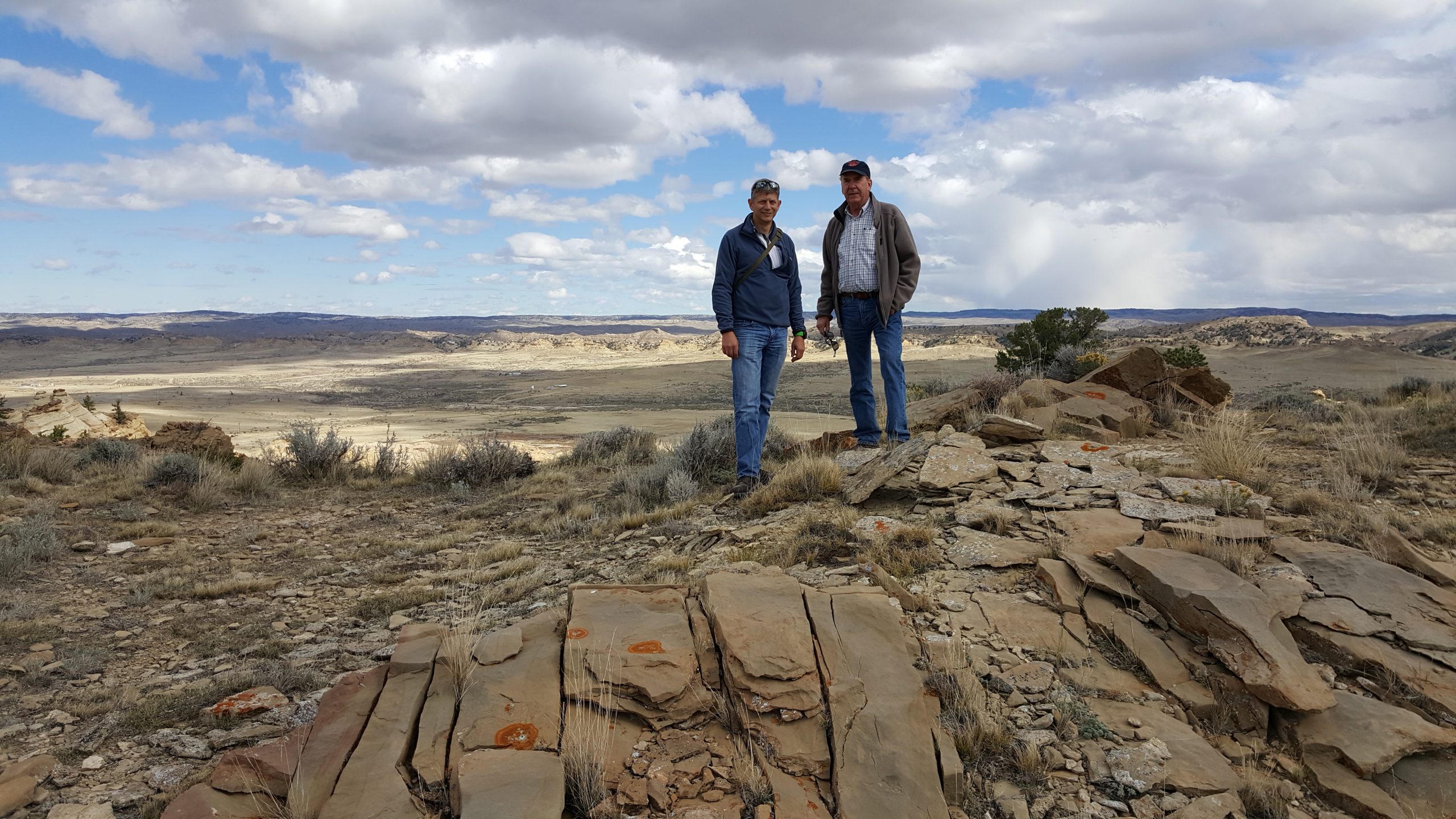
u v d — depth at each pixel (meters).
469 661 3.14
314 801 2.50
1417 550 3.87
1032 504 4.85
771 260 6.57
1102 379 8.62
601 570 5.31
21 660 4.34
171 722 3.38
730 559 4.71
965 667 3.12
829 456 7.05
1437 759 2.65
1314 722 2.78
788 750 2.68
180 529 8.41
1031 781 2.61
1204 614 3.15
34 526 7.50
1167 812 2.46
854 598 3.46
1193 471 5.46
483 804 2.32
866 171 6.74
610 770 2.64
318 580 6.19
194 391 180.62
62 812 2.64
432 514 9.36
